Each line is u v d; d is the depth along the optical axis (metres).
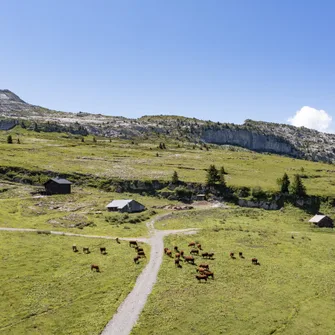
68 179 141.25
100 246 68.25
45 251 62.00
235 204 130.62
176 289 48.66
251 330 39.22
